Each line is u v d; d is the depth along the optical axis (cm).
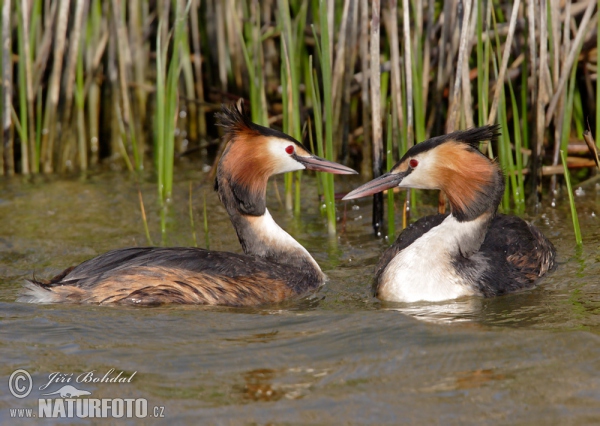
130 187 1709
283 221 1498
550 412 770
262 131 1205
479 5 1347
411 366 873
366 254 1332
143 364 895
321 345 934
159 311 1052
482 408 783
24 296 1096
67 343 949
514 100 1438
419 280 1115
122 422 783
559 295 1103
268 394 824
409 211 1486
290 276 1168
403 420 768
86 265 1119
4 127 1753
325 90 1353
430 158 1143
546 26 1432
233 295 1098
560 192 1573
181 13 1709
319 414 784
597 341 906
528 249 1195
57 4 1761
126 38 1870
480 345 916
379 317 1017
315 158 1220
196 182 1734
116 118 1928
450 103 1503
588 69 1673
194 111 2036
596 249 1282
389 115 1398
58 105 1830
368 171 1672
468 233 1148
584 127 1689
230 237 1411
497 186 1141
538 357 879
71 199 1628
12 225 1474
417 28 1417
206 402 812
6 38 1684
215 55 2025
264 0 1973
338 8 1742
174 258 1110
